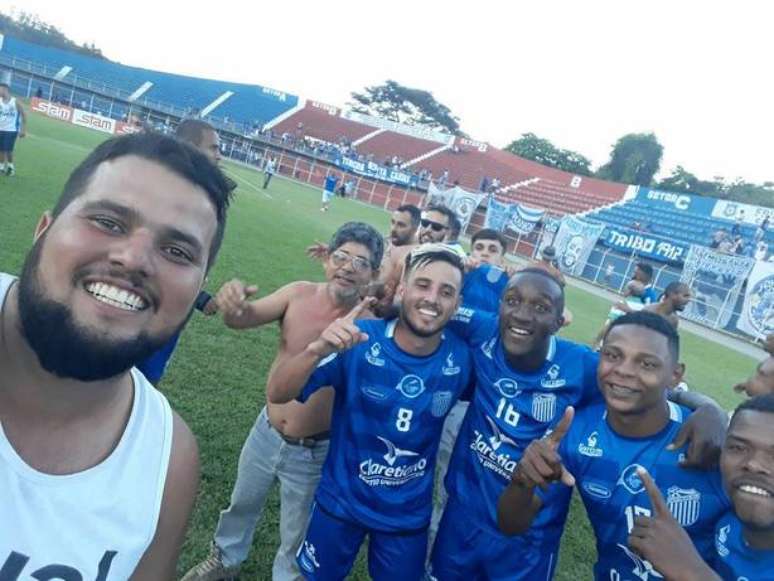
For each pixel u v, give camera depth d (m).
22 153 16.30
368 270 3.16
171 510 1.46
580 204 39.16
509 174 47.72
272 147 50.28
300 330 3.21
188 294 1.27
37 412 1.24
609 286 25.50
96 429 1.32
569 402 2.75
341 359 2.72
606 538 2.46
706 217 31.50
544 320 2.64
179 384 5.11
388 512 2.72
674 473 2.29
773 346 3.72
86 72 60.22
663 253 25.98
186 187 1.26
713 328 19.91
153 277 1.20
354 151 50.75
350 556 2.82
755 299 18.41
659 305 7.73
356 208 33.16
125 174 1.21
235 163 47.97
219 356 5.98
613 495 2.39
